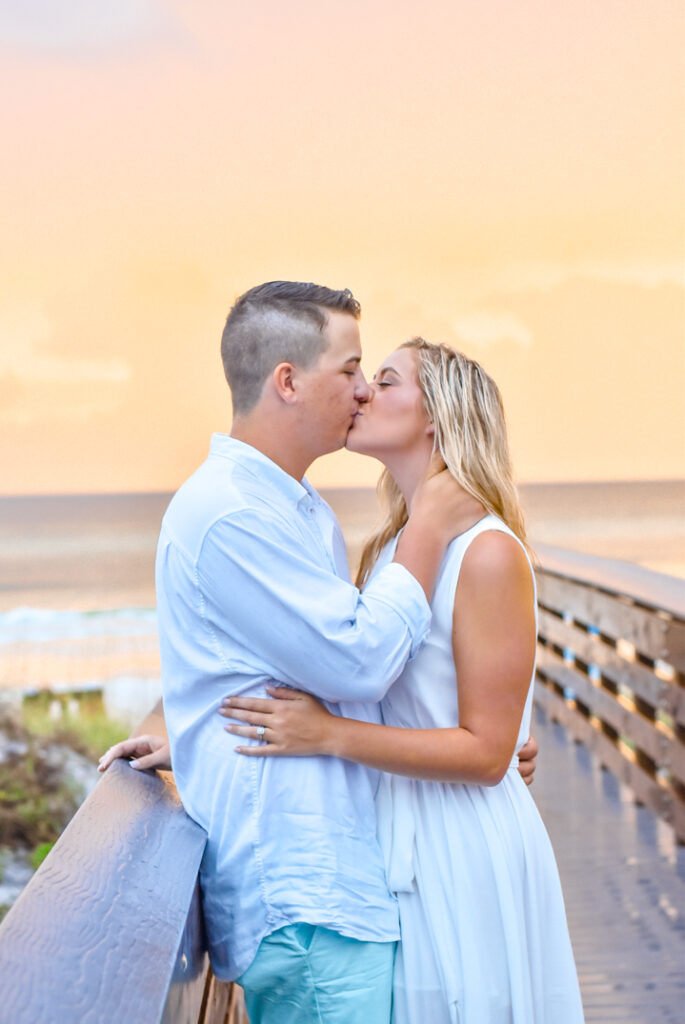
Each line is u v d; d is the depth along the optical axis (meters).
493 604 1.71
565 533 60.41
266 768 1.61
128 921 1.21
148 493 69.12
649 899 3.71
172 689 1.70
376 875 1.67
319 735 1.61
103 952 1.12
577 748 6.07
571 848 4.25
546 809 4.82
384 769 1.64
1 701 15.39
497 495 1.82
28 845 12.49
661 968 3.17
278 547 1.59
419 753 1.64
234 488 1.63
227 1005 2.18
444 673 1.77
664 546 54.06
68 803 13.59
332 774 1.65
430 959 1.68
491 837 1.74
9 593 40.31
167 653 1.70
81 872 1.31
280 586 1.59
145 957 1.14
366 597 1.64
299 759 1.63
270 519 1.62
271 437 1.72
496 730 1.70
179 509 1.66
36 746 14.52
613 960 3.23
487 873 1.72
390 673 1.62
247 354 1.71
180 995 1.25
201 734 1.67
